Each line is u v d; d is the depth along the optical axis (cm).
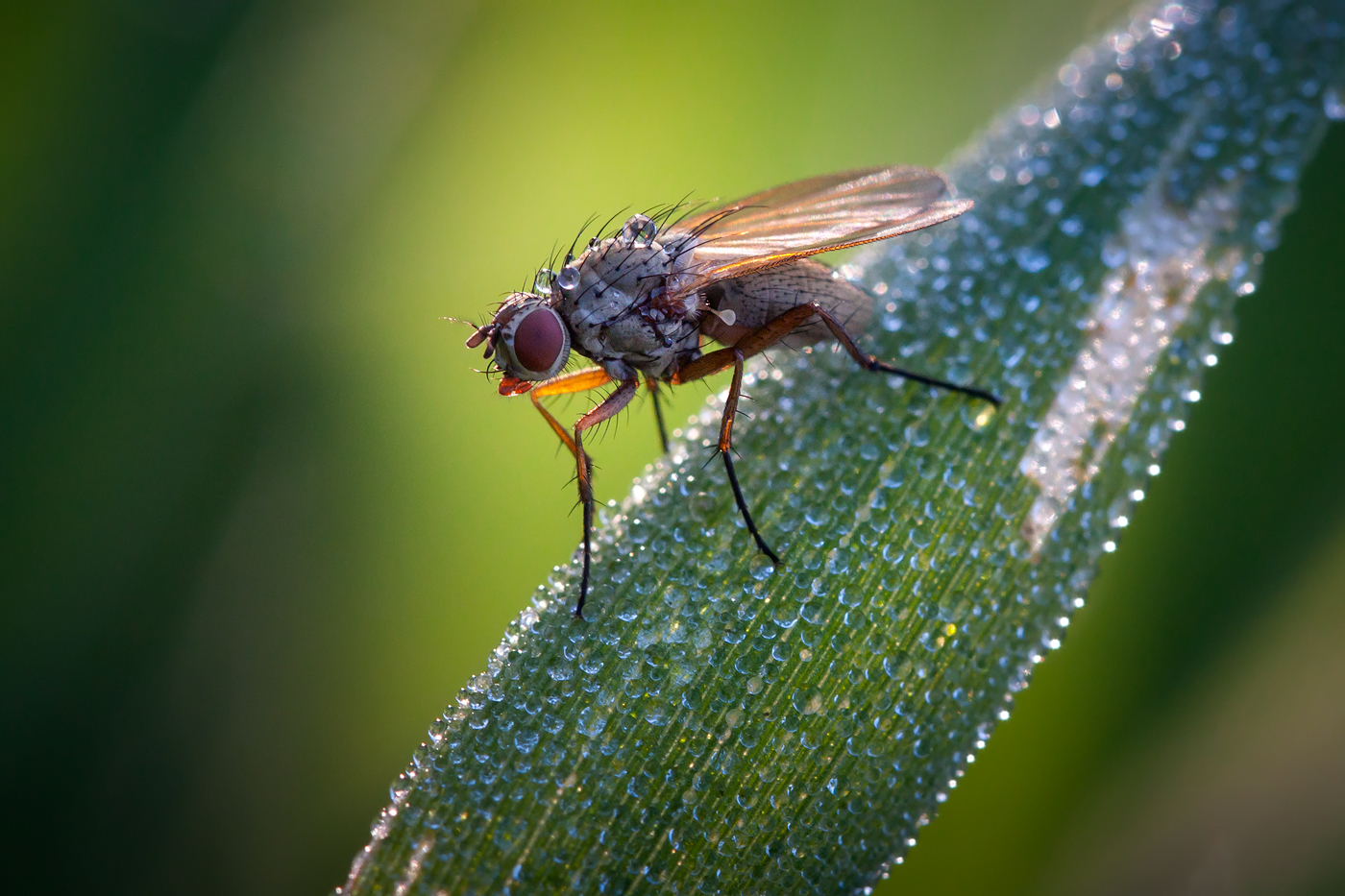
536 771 6
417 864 6
